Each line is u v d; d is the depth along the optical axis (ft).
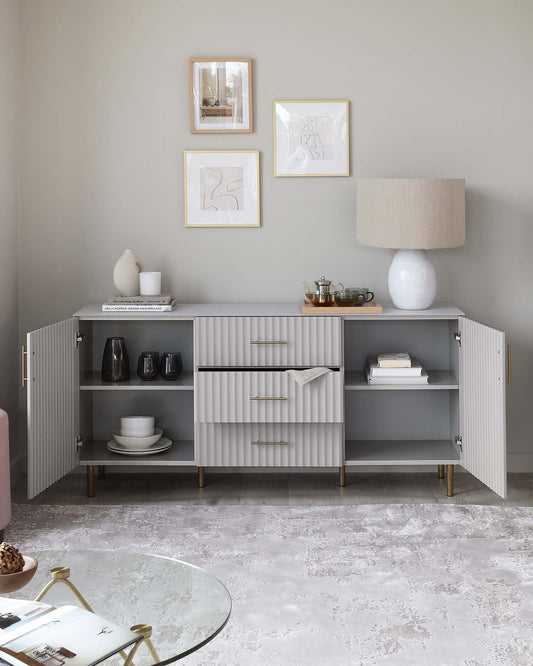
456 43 13.47
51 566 7.57
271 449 12.82
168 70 13.57
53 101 13.60
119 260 13.38
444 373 13.70
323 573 10.05
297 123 13.60
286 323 12.54
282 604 9.27
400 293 13.00
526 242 13.74
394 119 13.58
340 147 13.61
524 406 14.01
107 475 14.11
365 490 13.23
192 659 8.16
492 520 11.77
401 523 11.68
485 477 12.11
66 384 12.55
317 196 13.71
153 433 13.42
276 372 12.53
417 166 13.62
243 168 13.69
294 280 13.85
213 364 12.63
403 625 8.81
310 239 13.79
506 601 9.32
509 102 13.53
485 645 8.41
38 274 13.87
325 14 13.46
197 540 11.11
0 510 10.70
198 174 13.69
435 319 13.53
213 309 13.12
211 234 13.82
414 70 13.51
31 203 13.76
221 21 13.48
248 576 9.97
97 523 11.78
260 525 11.66
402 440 13.99
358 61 13.52
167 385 12.90
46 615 6.50
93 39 13.51
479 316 13.85
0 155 12.91
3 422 10.73
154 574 7.42
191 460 12.94
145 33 13.51
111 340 13.14
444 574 10.02
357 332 13.87
